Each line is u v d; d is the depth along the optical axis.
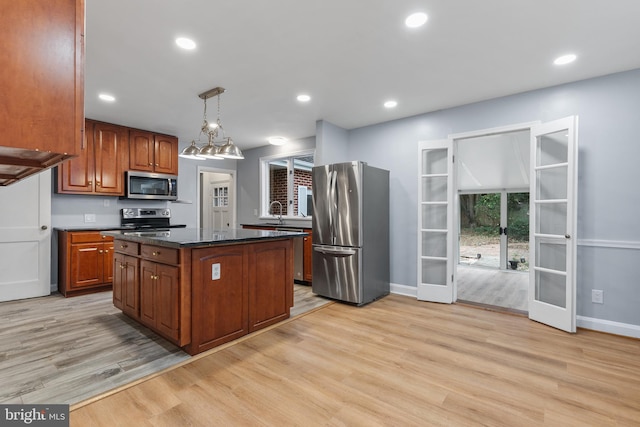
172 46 2.33
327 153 4.24
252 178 6.10
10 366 2.12
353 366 2.16
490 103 3.42
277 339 2.61
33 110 0.60
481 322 3.04
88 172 4.16
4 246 3.65
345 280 3.64
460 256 7.19
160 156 4.86
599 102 2.84
